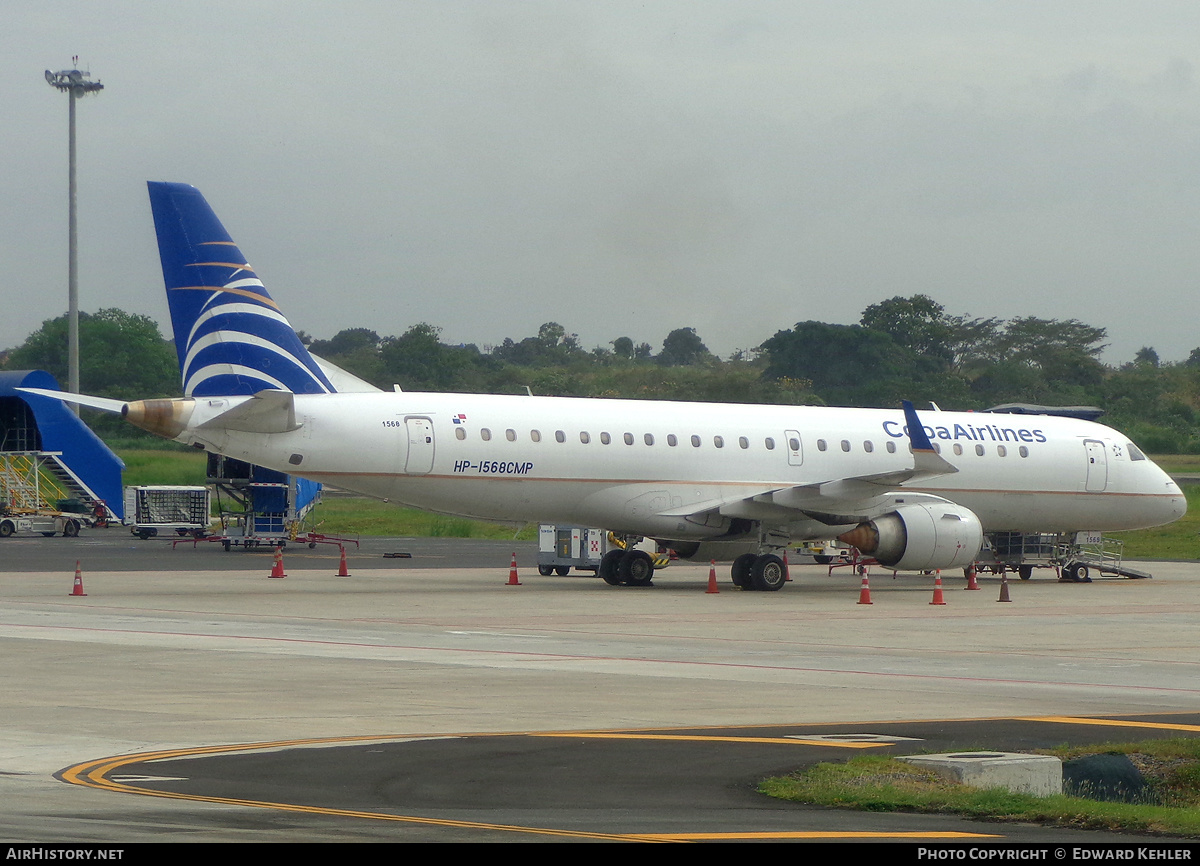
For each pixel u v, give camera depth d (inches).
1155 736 1669.5
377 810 1206.3
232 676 2100.1
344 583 4266.7
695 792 1307.8
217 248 3745.1
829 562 5659.5
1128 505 4874.5
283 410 3572.8
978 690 2097.7
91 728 1620.3
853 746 1552.7
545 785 1328.7
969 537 4138.8
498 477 3892.7
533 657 2420.0
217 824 1131.3
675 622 3152.1
